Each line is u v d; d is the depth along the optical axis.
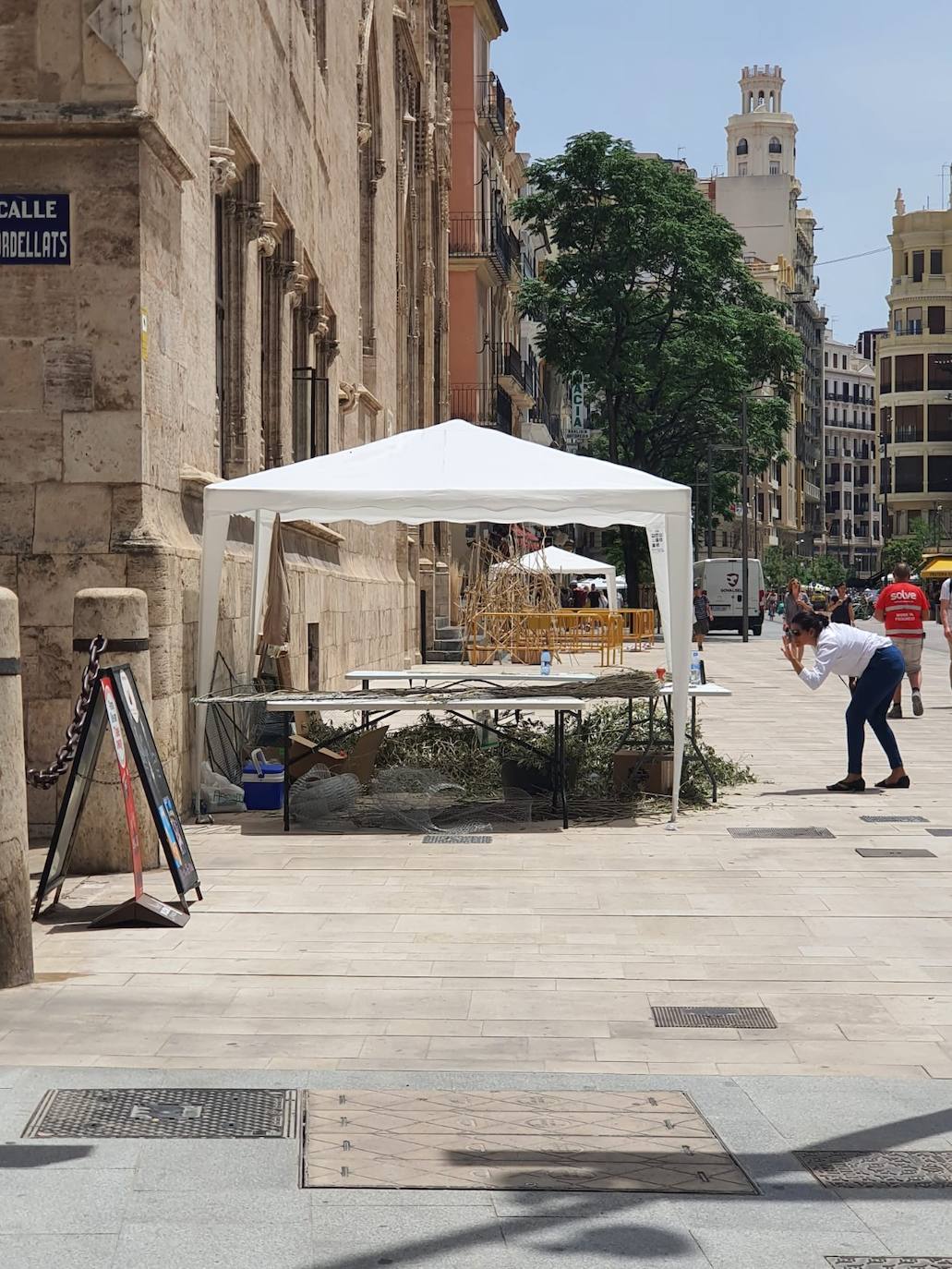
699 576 61.59
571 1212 4.19
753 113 184.00
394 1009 6.29
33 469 10.38
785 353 56.09
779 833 10.87
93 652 8.02
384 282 28.86
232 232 15.03
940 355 143.12
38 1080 5.30
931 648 45.88
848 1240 4.02
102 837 9.15
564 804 11.20
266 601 14.36
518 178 65.00
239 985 6.66
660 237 51.00
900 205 148.88
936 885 8.95
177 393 11.52
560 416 88.25
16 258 10.32
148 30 10.24
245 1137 4.75
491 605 35.44
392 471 11.80
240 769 13.14
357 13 24.58
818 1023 6.13
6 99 10.24
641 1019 6.18
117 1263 3.82
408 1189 4.34
